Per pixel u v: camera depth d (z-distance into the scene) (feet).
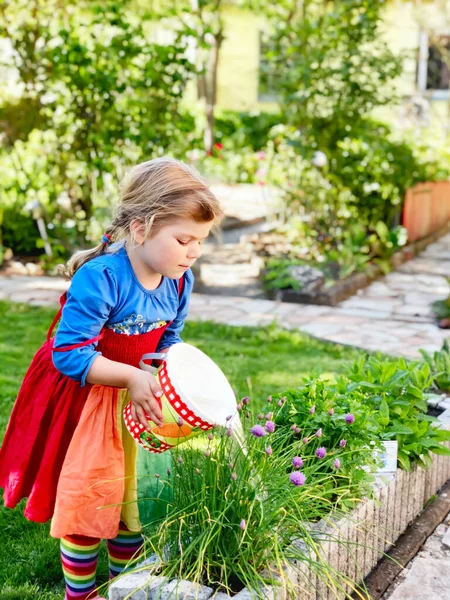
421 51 47.03
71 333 7.04
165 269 7.11
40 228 27.14
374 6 27.68
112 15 27.55
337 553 7.73
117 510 7.32
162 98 25.49
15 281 25.54
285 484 7.13
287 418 8.86
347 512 7.96
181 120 26.12
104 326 7.39
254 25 50.88
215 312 22.09
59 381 7.54
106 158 25.72
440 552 9.18
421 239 34.45
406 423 9.79
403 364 10.91
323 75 27.78
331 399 8.99
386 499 8.83
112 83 24.57
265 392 14.78
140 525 7.64
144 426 6.98
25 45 25.14
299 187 29.32
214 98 43.91
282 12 34.78
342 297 24.31
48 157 26.32
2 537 9.46
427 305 23.62
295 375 16.07
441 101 48.70
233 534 6.79
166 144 25.71
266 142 34.99
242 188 40.24
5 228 28.04
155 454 8.16
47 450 7.40
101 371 6.98
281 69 29.35
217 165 42.11
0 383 14.84
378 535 8.71
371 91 28.48
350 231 28.53
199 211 6.93
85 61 24.68
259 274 26.21
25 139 26.02
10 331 19.08
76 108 25.54
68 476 7.14
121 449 7.39
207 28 26.23
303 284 24.34
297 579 6.99
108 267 7.12
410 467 9.55
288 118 29.19
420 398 10.15
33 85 25.55
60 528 7.09
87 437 7.27
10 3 24.75
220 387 7.48
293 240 29.35
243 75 52.19
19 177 29.12
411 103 43.65
